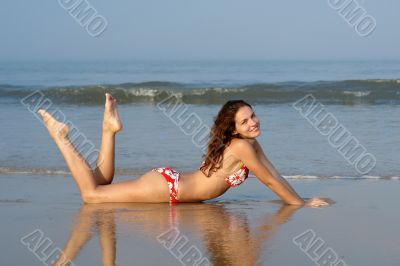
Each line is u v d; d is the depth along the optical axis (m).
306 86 20.42
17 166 8.77
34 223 5.66
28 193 7.12
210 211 6.22
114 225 5.59
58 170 8.52
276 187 6.51
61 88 19.89
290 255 4.60
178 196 6.59
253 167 6.40
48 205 6.48
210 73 45.16
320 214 6.00
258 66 65.25
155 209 6.31
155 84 24.33
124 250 4.75
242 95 19.23
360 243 4.91
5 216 5.96
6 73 49.28
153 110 16.02
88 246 4.87
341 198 6.80
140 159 9.23
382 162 8.84
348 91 18.42
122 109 16.41
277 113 14.69
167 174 6.64
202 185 6.60
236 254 4.63
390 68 43.78
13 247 4.87
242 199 6.91
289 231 5.33
